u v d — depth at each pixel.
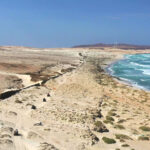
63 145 26.11
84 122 34.94
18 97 48.72
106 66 142.00
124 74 106.81
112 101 52.03
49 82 70.38
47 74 88.19
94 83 73.50
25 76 78.19
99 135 30.78
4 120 32.66
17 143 25.05
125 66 146.00
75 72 97.88
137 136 30.70
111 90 64.94
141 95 60.47
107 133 31.77
